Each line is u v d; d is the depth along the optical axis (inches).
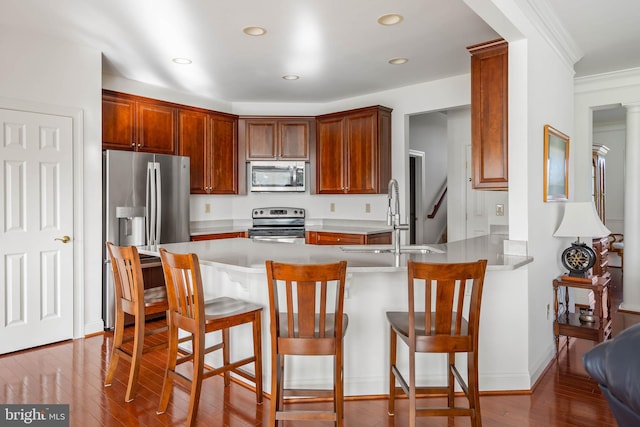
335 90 196.9
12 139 128.0
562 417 90.2
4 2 109.6
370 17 118.6
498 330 103.9
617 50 141.4
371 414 92.2
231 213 222.4
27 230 131.1
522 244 105.0
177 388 104.4
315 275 74.2
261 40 135.0
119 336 105.0
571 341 140.7
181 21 121.0
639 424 39.7
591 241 157.8
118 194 151.7
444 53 147.7
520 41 105.7
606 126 287.3
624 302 177.5
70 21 121.5
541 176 116.1
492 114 115.8
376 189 189.8
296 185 214.4
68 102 139.4
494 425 86.8
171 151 184.4
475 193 200.7
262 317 103.3
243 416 90.7
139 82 181.3
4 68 126.1
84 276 144.4
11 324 127.9
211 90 195.5
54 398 97.8
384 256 104.6
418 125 257.9
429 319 75.7
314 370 100.8
